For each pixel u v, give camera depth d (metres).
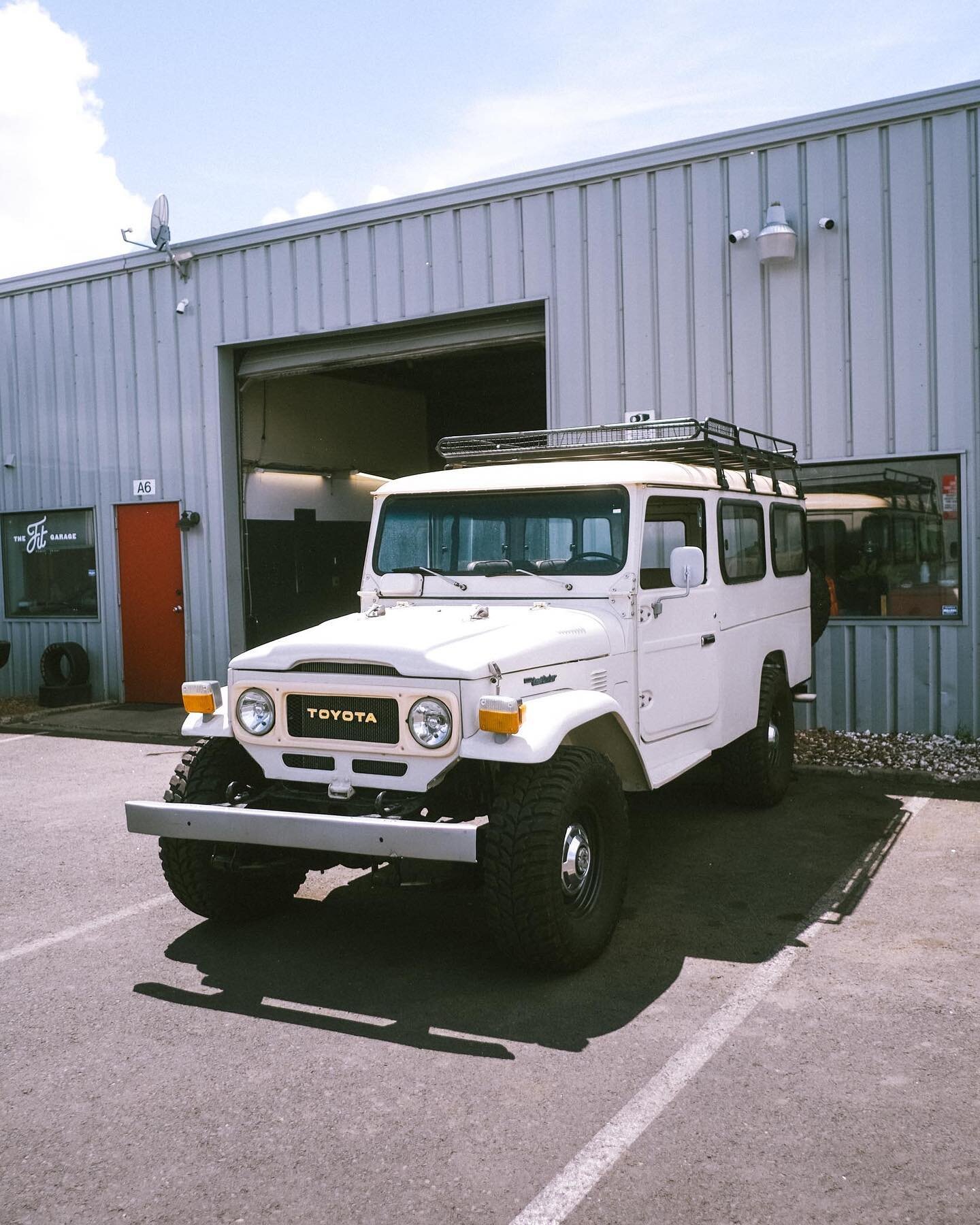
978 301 8.19
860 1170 2.88
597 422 9.66
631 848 5.98
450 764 4.16
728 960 4.37
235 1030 3.84
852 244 8.58
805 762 7.91
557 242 9.74
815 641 7.91
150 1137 3.14
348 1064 3.56
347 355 11.31
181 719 11.32
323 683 4.37
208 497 12.07
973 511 8.30
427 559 5.53
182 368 12.11
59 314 12.91
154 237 11.83
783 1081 3.37
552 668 4.48
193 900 4.73
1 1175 2.97
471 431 17.39
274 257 11.34
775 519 6.95
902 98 8.29
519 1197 2.80
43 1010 4.04
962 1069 3.41
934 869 5.48
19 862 6.03
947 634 8.47
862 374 8.61
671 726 5.40
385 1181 2.89
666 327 9.32
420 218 10.44
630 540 5.02
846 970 4.24
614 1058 3.55
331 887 5.54
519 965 4.32
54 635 13.32
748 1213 2.71
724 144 8.95
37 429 13.20
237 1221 2.74
